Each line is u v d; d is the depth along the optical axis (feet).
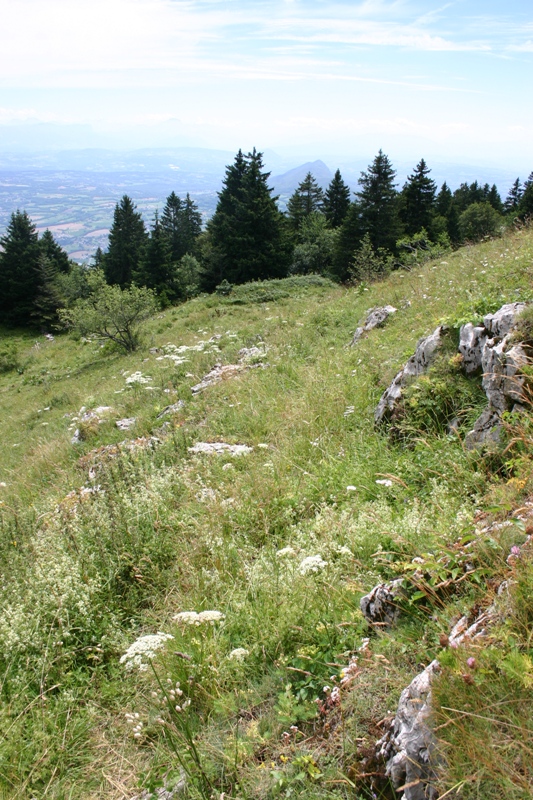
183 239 236.22
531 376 13.39
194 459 23.00
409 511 13.55
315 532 14.84
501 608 7.53
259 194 156.76
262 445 21.58
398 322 33.40
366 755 7.67
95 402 49.11
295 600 11.96
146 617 13.71
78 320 75.15
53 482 29.71
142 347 74.79
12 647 12.51
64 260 225.35
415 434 18.25
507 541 8.93
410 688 7.54
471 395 17.43
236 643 11.56
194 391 38.19
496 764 5.65
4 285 162.91
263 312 74.54
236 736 8.79
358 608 11.08
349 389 25.62
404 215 183.32
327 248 159.74
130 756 10.00
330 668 10.03
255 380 33.50
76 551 16.10
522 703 6.15
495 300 19.79
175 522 17.37
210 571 14.48
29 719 10.98
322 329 43.70
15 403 69.97
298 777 7.80
